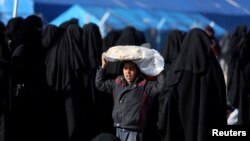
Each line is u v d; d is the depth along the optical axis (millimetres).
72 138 10992
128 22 29047
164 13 31328
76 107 10953
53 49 11133
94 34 11727
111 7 27531
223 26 31969
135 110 9984
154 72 10000
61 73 11000
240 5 31094
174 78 9922
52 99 10930
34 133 10719
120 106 10062
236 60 13883
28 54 10531
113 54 10031
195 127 9891
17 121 10398
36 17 10828
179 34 12828
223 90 10031
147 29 30016
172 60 12703
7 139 10141
